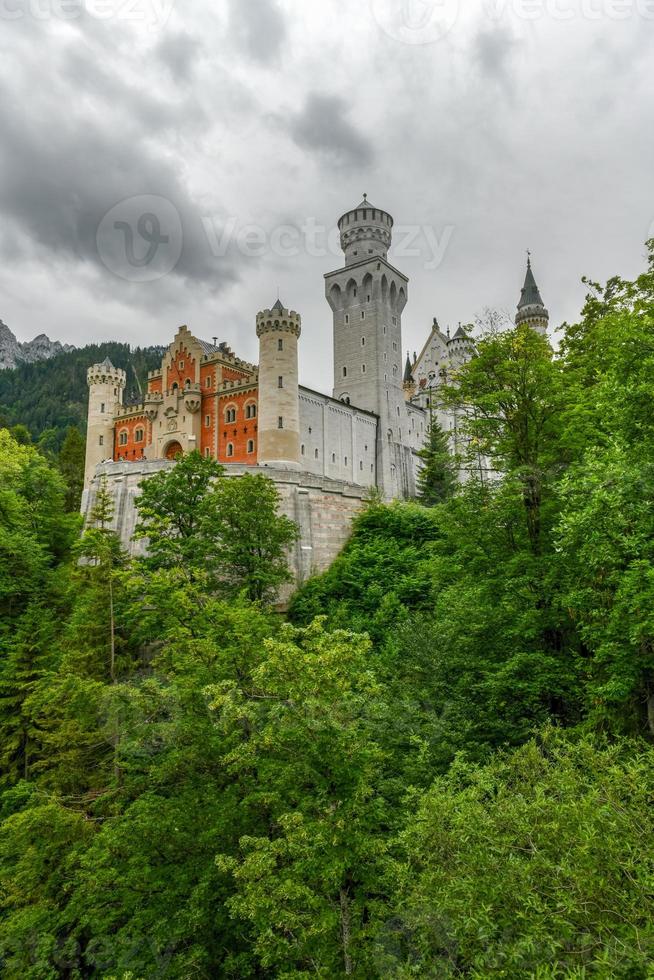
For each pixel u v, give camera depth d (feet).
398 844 40.27
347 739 39.32
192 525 119.34
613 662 49.42
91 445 278.05
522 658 64.75
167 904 46.78
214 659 53.78
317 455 233.55
